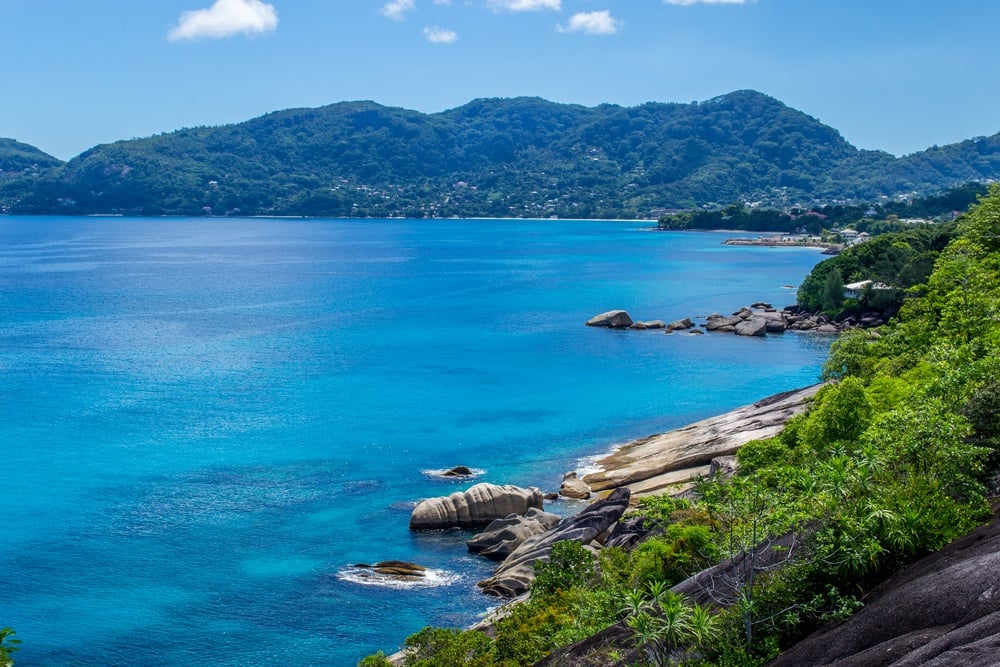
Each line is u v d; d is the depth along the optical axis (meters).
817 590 30.50
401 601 61.94
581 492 81.31
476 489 76.44
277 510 78.38
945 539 30.19
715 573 35.66
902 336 84.75
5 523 75.00
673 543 47.91
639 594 33.47
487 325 177.38
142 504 79.38
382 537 73.00
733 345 155.62
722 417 95.75
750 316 175.12
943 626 23.59
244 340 157.75
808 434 60.09
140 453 93.19
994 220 93.31
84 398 115.12
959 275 78.50
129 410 109.56
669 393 120.62
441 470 88.94
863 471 33.50
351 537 72.88
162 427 102.62
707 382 127.00
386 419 107.19
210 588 63.84
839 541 30.45
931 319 82.31
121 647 56.28
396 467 89.94
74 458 91.44
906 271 172.75
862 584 30.30
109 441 97.06
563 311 197.88
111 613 60.38
